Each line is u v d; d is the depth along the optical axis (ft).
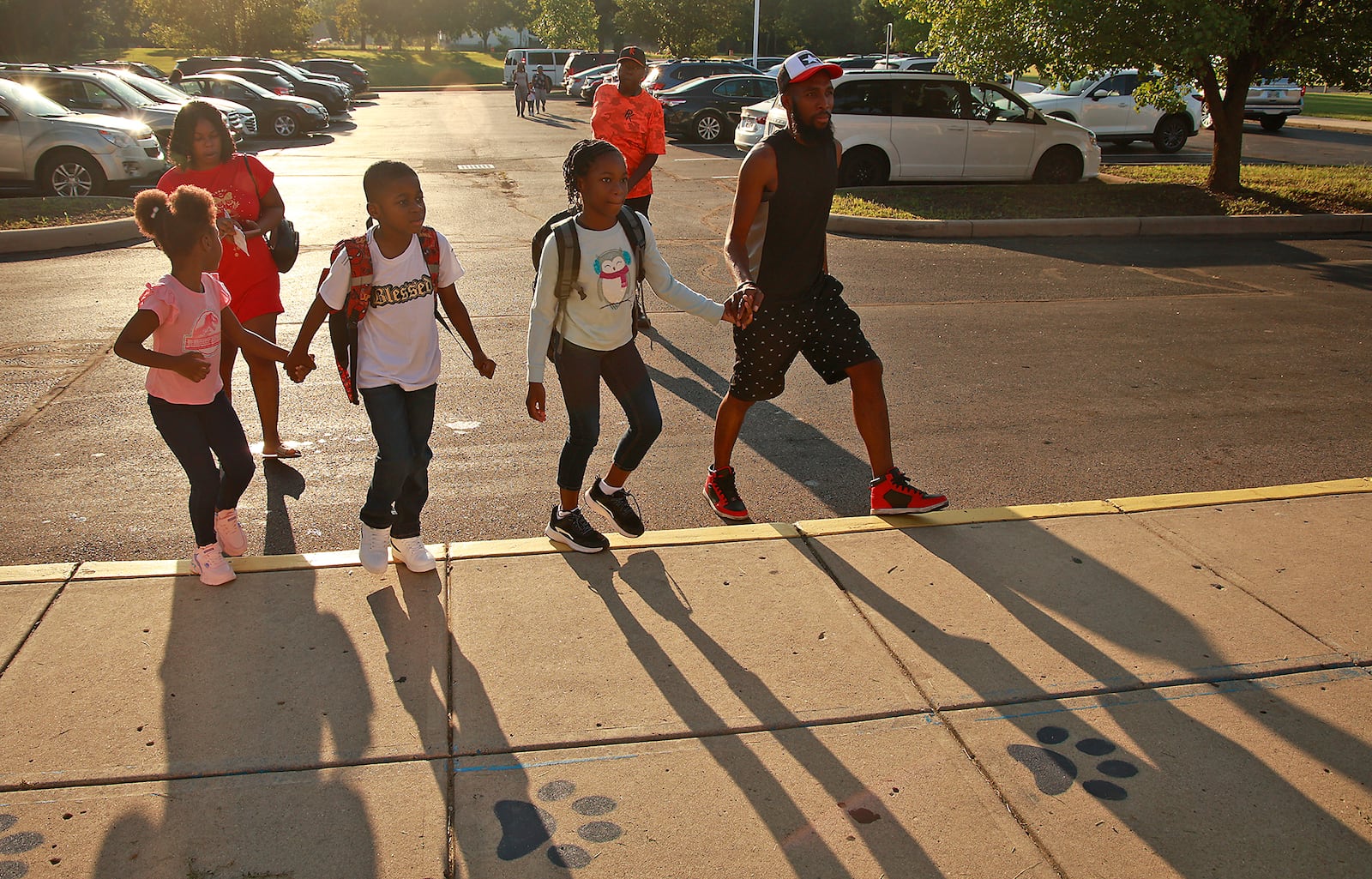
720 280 30.86
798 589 12.60
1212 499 15.15
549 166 56.75
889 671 11.00
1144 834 8.79
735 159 63.26
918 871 8.39
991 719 10.25
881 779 9.43
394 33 229.25
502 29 304.71
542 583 12.63
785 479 16.61
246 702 10.26
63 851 8.39
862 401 14.29
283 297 28.04
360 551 12.57
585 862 8.41
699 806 9.05
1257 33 41.88
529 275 30.81
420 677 10.71
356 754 9.59
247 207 15.42
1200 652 11.36
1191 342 24.47
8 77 52.60
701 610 12.10
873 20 192.24
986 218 39.91
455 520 14.89
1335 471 17.06
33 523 14.52
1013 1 42.29
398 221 11.55
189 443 12.19
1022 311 27.37
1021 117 49.03
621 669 10.94
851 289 29.91
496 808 8.98
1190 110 67.36
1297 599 12.41
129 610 11.83
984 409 19.85
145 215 11.57
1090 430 18.76
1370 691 10.70
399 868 8.32
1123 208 41.83
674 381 21.50
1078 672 10.98
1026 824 8.90
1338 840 8.73
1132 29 40.11
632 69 24.07
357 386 12.09
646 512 15.34
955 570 13.08
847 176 48.73
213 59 95.14
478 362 13.05
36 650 11.02
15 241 33.96
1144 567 13.19
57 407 19.11
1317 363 22.85
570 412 12.90
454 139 73.10
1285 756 9.74
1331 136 81.56
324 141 72.08
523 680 10.72
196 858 8.37
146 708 10.14
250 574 12.69
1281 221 39.58
